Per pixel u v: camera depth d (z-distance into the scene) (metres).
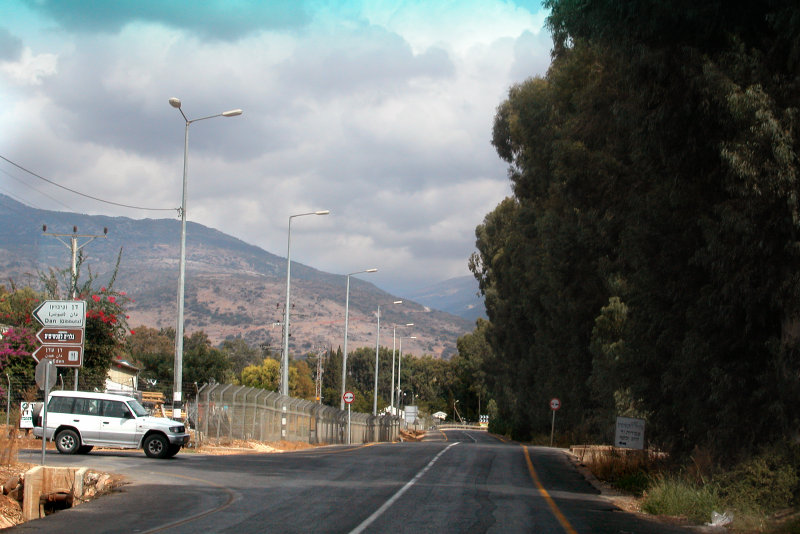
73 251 44.28
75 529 12.27
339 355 153.00
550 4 20.27
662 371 22.75
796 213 15.12
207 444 33.34
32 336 35.25
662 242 20.88
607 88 24.66
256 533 11.93
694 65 16.77
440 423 173.75
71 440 25.84
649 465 23.36
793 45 15.31
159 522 12.98
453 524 13.34
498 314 72.31
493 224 79.25
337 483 19.97
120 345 39.44
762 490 15.69
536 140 42.72
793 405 16.36
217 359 80.88
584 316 41.56
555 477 24.50
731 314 17.56
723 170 17.41
